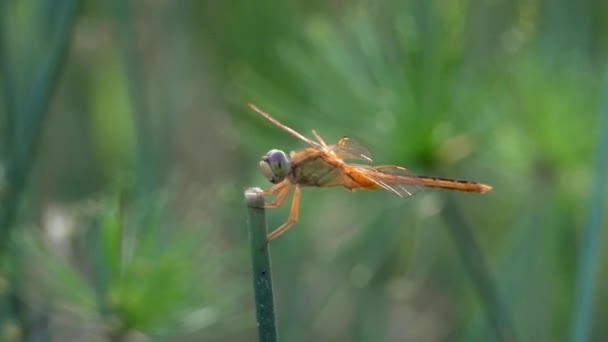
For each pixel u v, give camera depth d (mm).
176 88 1037
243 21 1012
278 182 927
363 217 979
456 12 955
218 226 989
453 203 964
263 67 1001
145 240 930
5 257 937
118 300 928
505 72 972
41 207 1005
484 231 1030
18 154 954
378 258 981
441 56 953
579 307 948
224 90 1023
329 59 962
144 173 984
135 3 1031
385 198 975
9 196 949
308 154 926
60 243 940
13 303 953
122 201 935
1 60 963
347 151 929
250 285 1003
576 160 981
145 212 935
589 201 948
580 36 1005
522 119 979
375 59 957
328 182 927
